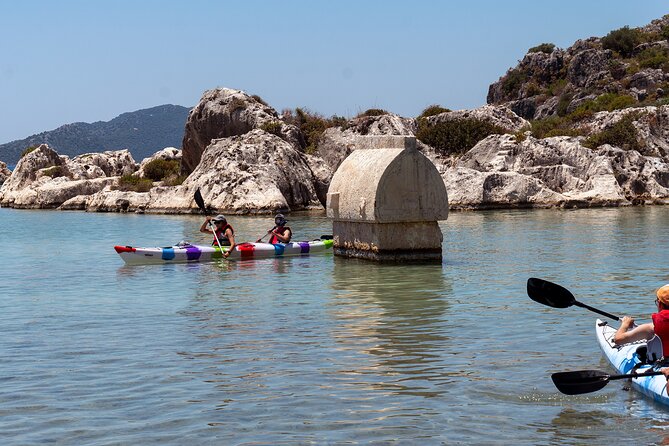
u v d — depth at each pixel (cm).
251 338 1147
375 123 5153
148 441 743
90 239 2836
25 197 5362
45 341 1148
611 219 3183
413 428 768
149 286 1670
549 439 738
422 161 1916
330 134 5078
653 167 4203
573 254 2067
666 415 796
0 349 1099
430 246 1953
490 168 4278
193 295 1541
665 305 859
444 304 1391
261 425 780
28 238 2912
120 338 1161
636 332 904
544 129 5534
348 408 827
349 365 990
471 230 2814
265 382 921
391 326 1216
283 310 1364
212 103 5403
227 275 1811
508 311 1315
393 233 1941
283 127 5028
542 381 910
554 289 989
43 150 6109
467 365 980
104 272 1905
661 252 2078
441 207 1938
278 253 2141
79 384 923
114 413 820
